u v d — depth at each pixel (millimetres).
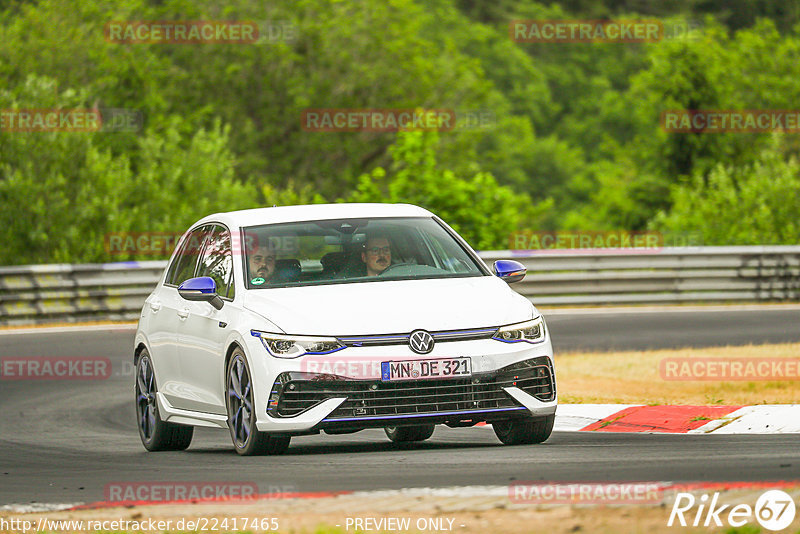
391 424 28516
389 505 22078
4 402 49406
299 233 33000
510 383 29141
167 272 37688
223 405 31422
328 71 191000
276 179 183750
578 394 44000
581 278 86000
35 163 104312
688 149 195375
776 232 120750
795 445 29500
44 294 78625
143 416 36844
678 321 74062
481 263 33312
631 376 49125
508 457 28484
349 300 30016
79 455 34969
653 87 196375
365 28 194625
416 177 98188
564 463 27125
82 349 64500
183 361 33750
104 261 103250
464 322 29281
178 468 29375
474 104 194250
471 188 98250
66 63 151125
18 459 34312
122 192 110438
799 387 44344
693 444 30547
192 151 122250
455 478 25312
